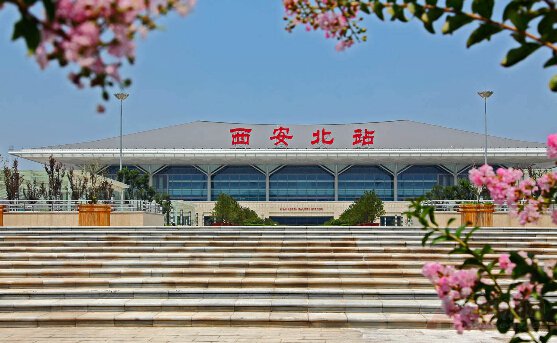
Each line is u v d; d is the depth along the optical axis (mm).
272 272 17734
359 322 13766
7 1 2420
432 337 12656
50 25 2436
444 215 33844
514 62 4062
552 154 5281
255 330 13484
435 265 4980
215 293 15625
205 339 12523
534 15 3846
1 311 14750
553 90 3963
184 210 78812
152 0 2541
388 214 83625
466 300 4980
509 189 5488
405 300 15266
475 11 4008
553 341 11602
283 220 87750
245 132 98812
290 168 92062
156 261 19094
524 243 21719
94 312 14727
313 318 13836
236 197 91625
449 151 85875
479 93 60031
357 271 17688
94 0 2428
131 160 89062
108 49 2480
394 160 87938
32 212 32719
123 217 32219
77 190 51188
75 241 22078
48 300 15344
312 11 4293
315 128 103188
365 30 4301
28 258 19859
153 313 14539
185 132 104250
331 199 91188
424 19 4133
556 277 4664
